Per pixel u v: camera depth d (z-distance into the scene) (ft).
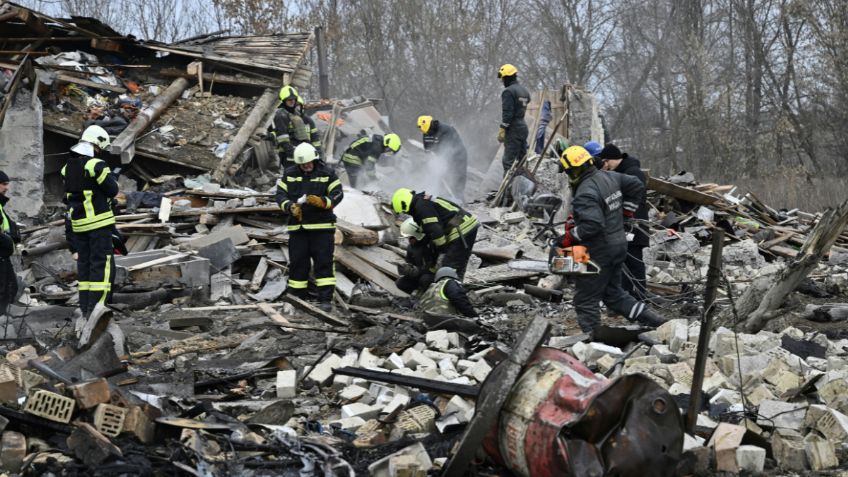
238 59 60.70
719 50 117.80
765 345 23.45
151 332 29.07
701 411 19.84
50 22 57.57
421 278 35.50
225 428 17.34
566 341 25.88
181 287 34.78
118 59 60.59
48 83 52.44
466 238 34.30
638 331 25.17
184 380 22.81
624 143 119.55
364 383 22.43
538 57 118.83
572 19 116.06
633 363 22.43
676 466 14.32
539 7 116.37
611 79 120.16
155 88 58.70
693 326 25.86
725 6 118.83
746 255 44.06
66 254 37.81
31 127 47.44
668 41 114.01
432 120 53.88
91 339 22.44
